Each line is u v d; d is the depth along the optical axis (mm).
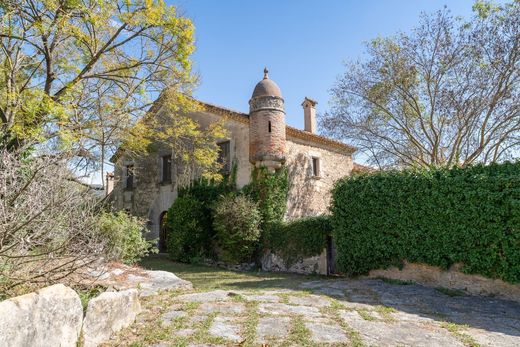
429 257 9781
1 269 5074
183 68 13617
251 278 12469
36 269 5516
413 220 10250
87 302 5395
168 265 16016
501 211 8570
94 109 12938
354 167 22062
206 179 18391
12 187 4977
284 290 9086
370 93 17656
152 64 13547
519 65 14703
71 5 10969
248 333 5402
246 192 17000
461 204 9281
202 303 7035
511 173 8711
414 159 18719
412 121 18359
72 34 11391
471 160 16500
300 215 17625
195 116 19812
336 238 12234
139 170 22078
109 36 13406
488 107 15445
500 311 7480
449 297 8625
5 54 12148
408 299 8328
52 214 5168
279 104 16922
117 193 22766
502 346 5246
